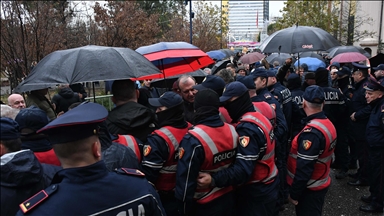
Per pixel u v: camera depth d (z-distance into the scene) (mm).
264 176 2799
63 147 1470
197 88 3527
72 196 1429
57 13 10570
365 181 5309
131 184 1581
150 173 2541
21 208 1411
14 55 7496
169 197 2758
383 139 4211
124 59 2568
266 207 2820
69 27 12750
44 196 1426
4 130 1742
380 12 20672
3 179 1652
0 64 8352
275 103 4148
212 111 2576
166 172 2684
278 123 4105
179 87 3604
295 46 4984
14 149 1789
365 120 5164
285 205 4789
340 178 5715
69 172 1475
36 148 2211
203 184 2473
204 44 21219
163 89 6082
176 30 22422
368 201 4719
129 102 2738
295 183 3139
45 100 5227
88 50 2547
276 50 5129
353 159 6156
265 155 2773
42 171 1803
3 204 1629
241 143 2615
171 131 2660
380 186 4316
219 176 2508
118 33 13852
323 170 3238
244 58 8141
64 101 6145
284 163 4562
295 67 9211
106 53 2545
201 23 21594
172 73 4238
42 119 2238
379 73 5531
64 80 2312
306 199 3307
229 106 2898
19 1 7551
